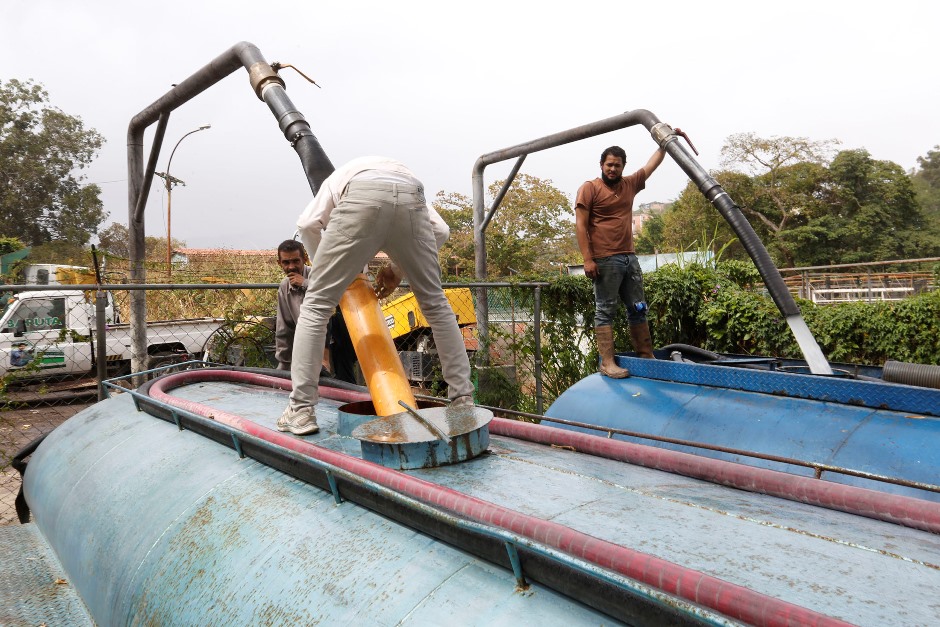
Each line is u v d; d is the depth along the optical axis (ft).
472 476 6.35
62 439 11.89
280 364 16.65
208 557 6.32
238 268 55.42
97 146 139.85
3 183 130.41
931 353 23.82
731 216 15.79
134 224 22.00
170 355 35.09
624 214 17.58
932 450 8.77
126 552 7.48
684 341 28.58
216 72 17.13
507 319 26.30
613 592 3.91
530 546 4.13
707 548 4.55
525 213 124.16
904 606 3.68
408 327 34.45
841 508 5.49
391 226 8.07
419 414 7.43
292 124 12.72
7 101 130.82
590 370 26.21
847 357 25.98
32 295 32.86
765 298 27.30
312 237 8.67
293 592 5.26
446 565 4.88
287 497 6.61
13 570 10.34
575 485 6.05
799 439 10.27
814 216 140.36
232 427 7.72
